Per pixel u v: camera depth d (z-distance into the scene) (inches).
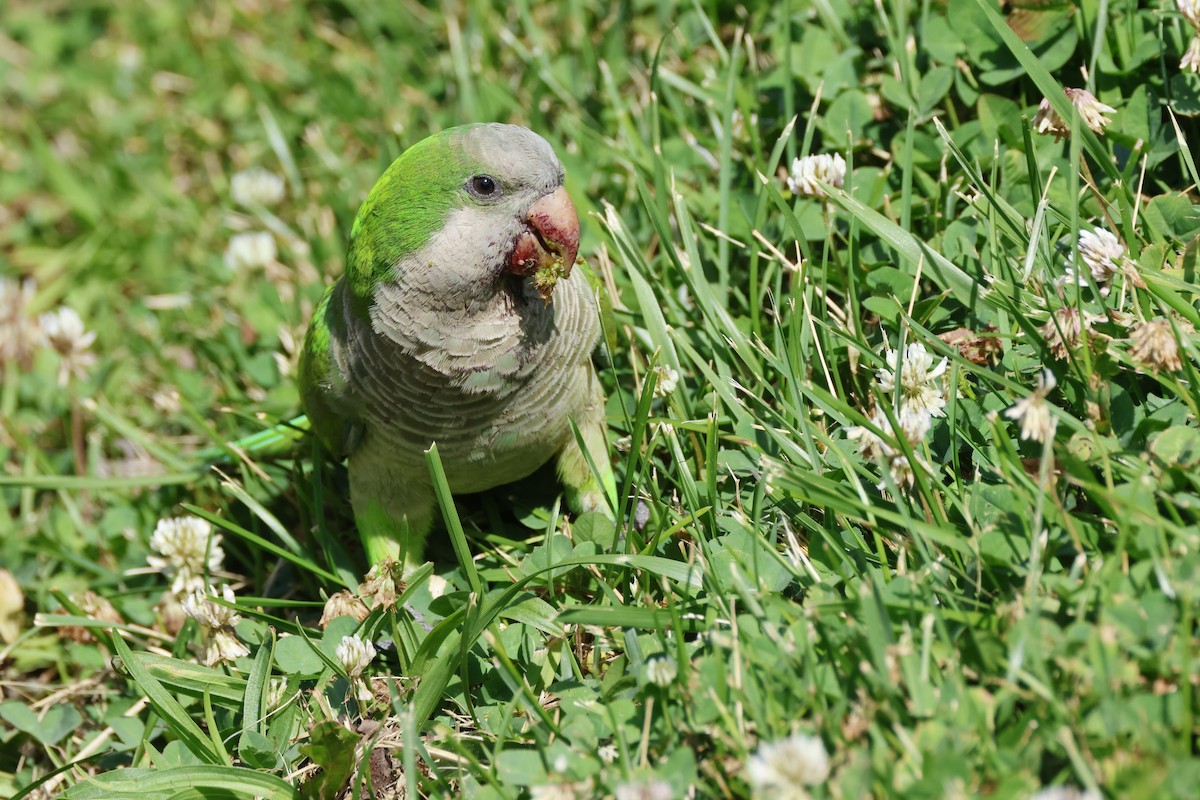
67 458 363.9
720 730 196.5
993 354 253.8
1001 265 261.3
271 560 319.0
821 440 244.7
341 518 321.1
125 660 248.8
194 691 253.1
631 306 309.6
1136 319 234.7
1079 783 177.8
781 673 199.5
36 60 542.3
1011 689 183.8
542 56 380.2
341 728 220.4
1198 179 263.4
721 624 220.5
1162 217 257.8
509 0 413.1
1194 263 243.4
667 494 278.4
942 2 325.7
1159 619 187.5
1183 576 189.8
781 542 244.5
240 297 385.1
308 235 392.5
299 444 325.4
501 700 239.1
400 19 445.4
